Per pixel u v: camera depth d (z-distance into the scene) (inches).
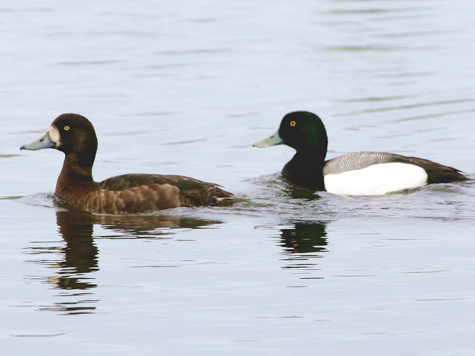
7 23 1240.8
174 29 1198.3
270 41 1120.8
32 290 365.4
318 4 1423.5
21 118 757.3
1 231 463.2
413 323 326.6
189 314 337.1
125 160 637.3
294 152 673.6
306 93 848.3
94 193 511.2
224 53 1045.2
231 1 1441.9
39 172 605.3
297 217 490.9
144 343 311.4
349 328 323.0
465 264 393.4
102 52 1050.1
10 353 304.3
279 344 309.6
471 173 600.1
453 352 302.5
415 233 451.8
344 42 1115.9
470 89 861.8
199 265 397.1
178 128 727.1
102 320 332.5
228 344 309.9
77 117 535.2
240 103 810.2
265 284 370.0
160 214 495.2
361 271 386.0
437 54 1041.5
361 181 559.8
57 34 1163.9
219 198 511.8
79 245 433.1
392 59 1013.8
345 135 707.4
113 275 383.9
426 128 725.9
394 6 1411.2
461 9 1373.0
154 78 916.6
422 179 556.7
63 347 308.8
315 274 382.3
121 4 1412.4
